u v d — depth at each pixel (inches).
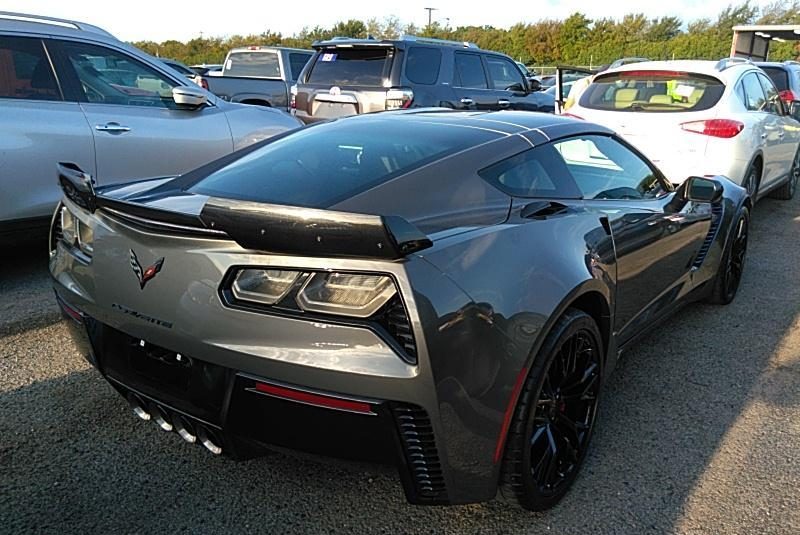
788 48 1593.3
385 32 2257.6
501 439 83.7
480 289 80.6
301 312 75.3
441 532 90.7
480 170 99.8
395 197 90.8
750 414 123.6
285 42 2089.1
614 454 109.7
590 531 91.3
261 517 92.7
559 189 111.7
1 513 90.8
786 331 164.4
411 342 73.6
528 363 85.1
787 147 306.3
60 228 106.1
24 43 181.2
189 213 86.0
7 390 123.9
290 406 77.1
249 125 229.8
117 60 200.5
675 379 137.5
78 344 101.5
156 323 84.9
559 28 2336.4
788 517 94.6
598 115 247.3
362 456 77.4
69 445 107.5
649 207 132.1
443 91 365.1
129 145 197.0
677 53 2004.2
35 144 178.4
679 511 95.6
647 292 131.0
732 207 173.0
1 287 179.0
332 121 126.7
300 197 92.9
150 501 95.0
